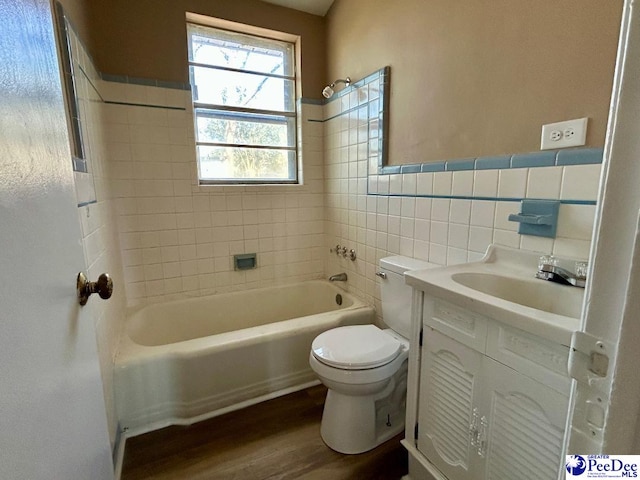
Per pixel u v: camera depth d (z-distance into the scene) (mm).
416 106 1688
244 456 1420
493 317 895
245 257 2498
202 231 2342
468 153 1432
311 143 2594
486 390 961
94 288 723
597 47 985
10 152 428
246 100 2436
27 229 469
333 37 2389
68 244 652
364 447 1436
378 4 1904
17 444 396
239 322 2463
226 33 2322
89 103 1563
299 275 2711
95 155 1603
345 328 1673
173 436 1540
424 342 1183
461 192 1472
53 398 512
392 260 1758
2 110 412
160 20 2053
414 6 1649
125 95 2018
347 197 2357
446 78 1502
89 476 654
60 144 654
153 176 2154
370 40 1996
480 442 991
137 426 1571
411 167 1740
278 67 2518
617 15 937
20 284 437
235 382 1738
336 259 2580
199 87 2279
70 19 1300
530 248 1218
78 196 1186
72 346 619
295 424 1616
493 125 1314
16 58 464
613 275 325
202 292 2395
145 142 2104
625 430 317
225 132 2400
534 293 1126
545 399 805
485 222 1376
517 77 1211
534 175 1184
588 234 1050
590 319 351
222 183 2434
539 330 790
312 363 1452
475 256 1434
